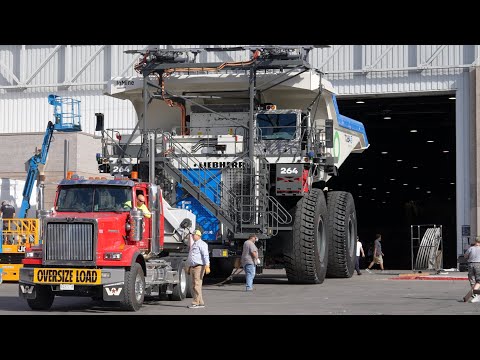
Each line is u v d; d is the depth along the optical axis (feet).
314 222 83.35
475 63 123.54
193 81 85.56
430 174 246.27
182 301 67.97
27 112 139.33
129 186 60.39
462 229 124.88
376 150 203.72
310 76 85.81
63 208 59.98
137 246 59.52
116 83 89.35
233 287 82.99
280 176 81.30
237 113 87.15
